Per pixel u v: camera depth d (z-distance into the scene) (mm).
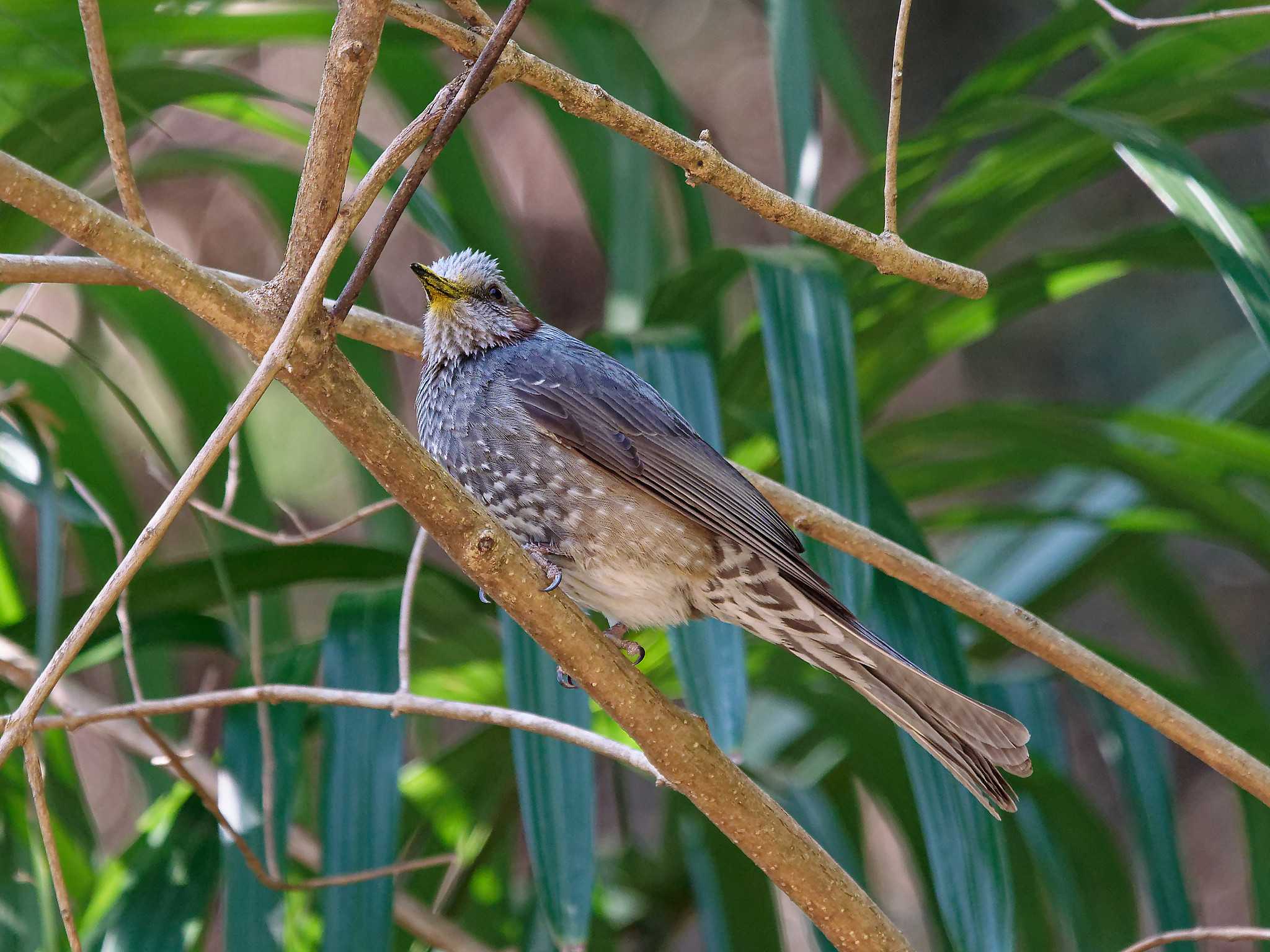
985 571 9742
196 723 7707
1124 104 8914
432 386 8195
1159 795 8219
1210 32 8391
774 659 8938
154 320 10219
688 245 10297
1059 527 9812
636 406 7742
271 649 9125
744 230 15547
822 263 7645
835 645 7207
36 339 14742
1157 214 13992
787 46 9242
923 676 6922
